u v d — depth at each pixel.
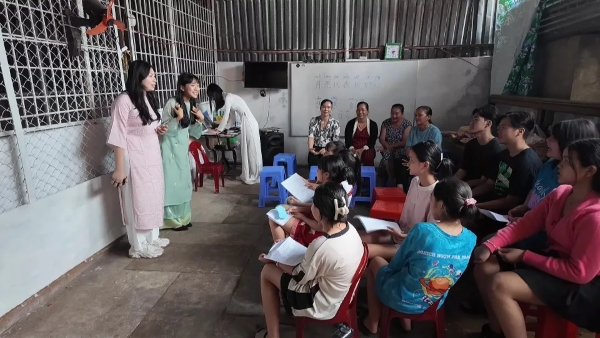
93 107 2.68
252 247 2.91
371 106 5.36
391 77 5.23
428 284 1.49
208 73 5.41
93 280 2.43
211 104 5.09
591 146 1.36
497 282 1.51
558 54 3.55
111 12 2.71
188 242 3.00
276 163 4.38
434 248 1.44
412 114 5.31
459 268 1.49
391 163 4.15
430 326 1.96
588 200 1.43
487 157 2.69
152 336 1.89
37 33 2.22
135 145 2.56
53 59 2.35
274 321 1.71
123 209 2.68
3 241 1.95
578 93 3.04
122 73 3.00
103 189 2.77
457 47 5.07
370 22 5.17
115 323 1.99
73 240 2.47
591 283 1.41
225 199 4.10
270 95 5.58
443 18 5.00
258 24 5.39
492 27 4.92
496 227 2.17
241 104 4.62
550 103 3.21
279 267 1.65
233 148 5.24
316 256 1.41
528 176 2.17
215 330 1.93
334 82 5.36
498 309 1.52
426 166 1.91
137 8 3.51
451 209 1.44
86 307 2.13
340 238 1.44
